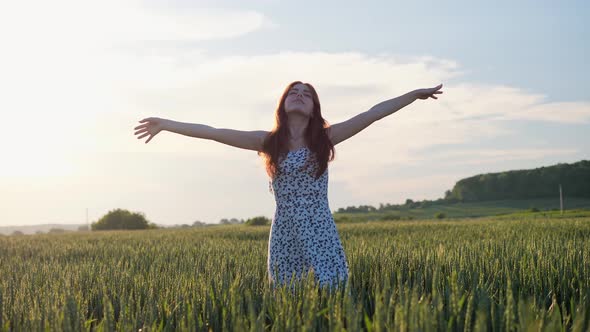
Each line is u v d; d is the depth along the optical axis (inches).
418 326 104.3
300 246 185.5
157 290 186.5
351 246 391.5
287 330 117.0
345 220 2453.2
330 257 183.3
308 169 185.0
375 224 1176.8
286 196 187.8
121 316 138.8
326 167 186.2
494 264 225.6
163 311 151.3
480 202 4911.4
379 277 201.3
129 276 227.3
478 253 269.3
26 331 131.5
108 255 433.4
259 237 797.2
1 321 145.6
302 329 110.9
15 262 381.4
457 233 636.7
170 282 197.8
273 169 186.9
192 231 1141.7
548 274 202.7
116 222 2844.5
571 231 607.5
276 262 188.2
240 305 136.2
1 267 352.5
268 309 144.8
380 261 243.8
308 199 186.2
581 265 217.6
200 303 158.4
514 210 4355.3
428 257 249.6
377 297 112.6
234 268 244.1
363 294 163.9
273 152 186.1
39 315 137.7
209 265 249.8
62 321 129.6
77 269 278.1
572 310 149.6
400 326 104.7
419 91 198.5
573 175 4835.1
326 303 146.6
